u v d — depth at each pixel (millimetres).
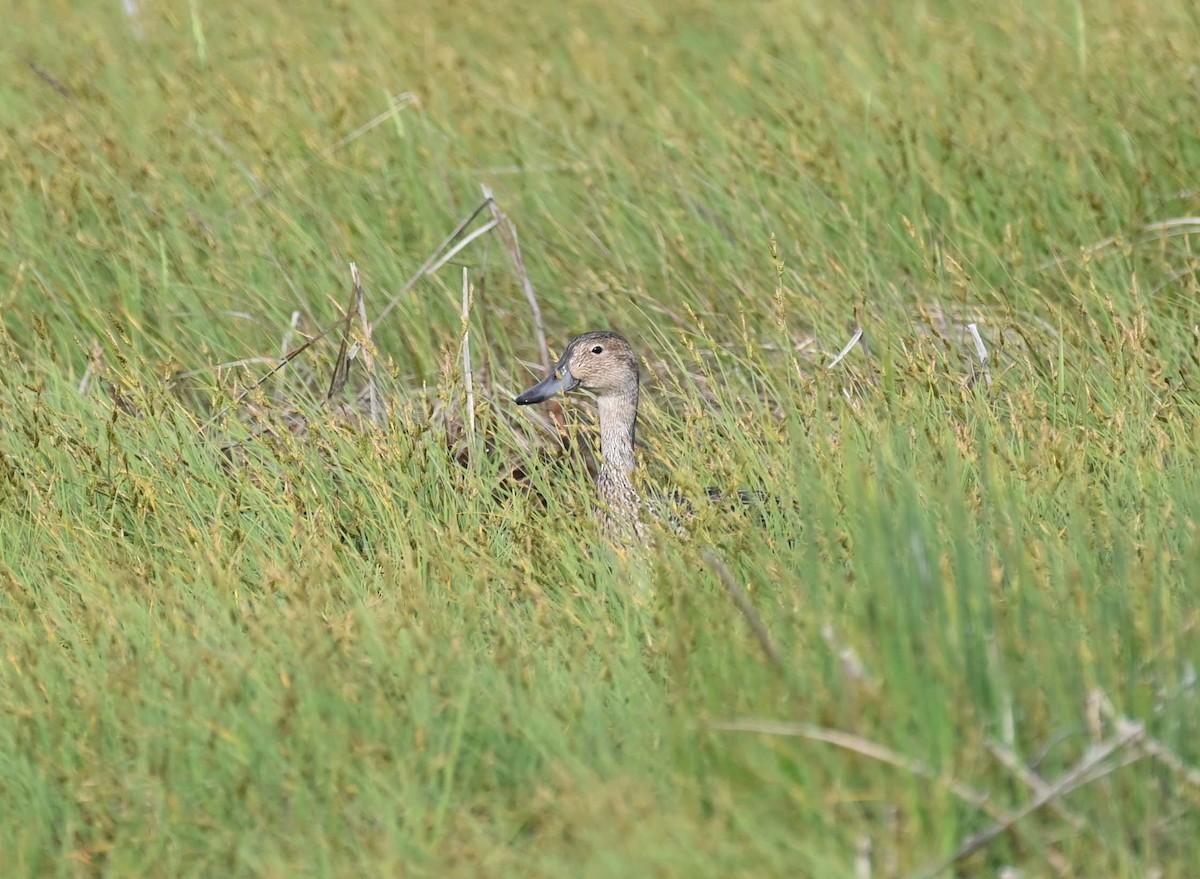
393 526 14008
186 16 26391
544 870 9336
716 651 10734
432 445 15070
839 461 13336
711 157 20328
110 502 14703
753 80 22281
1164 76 20734
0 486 14766
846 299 17297
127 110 22016
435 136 20672
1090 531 11875
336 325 17344
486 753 10594
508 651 11102
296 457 14859
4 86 23219
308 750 10641
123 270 18797
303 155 20422
